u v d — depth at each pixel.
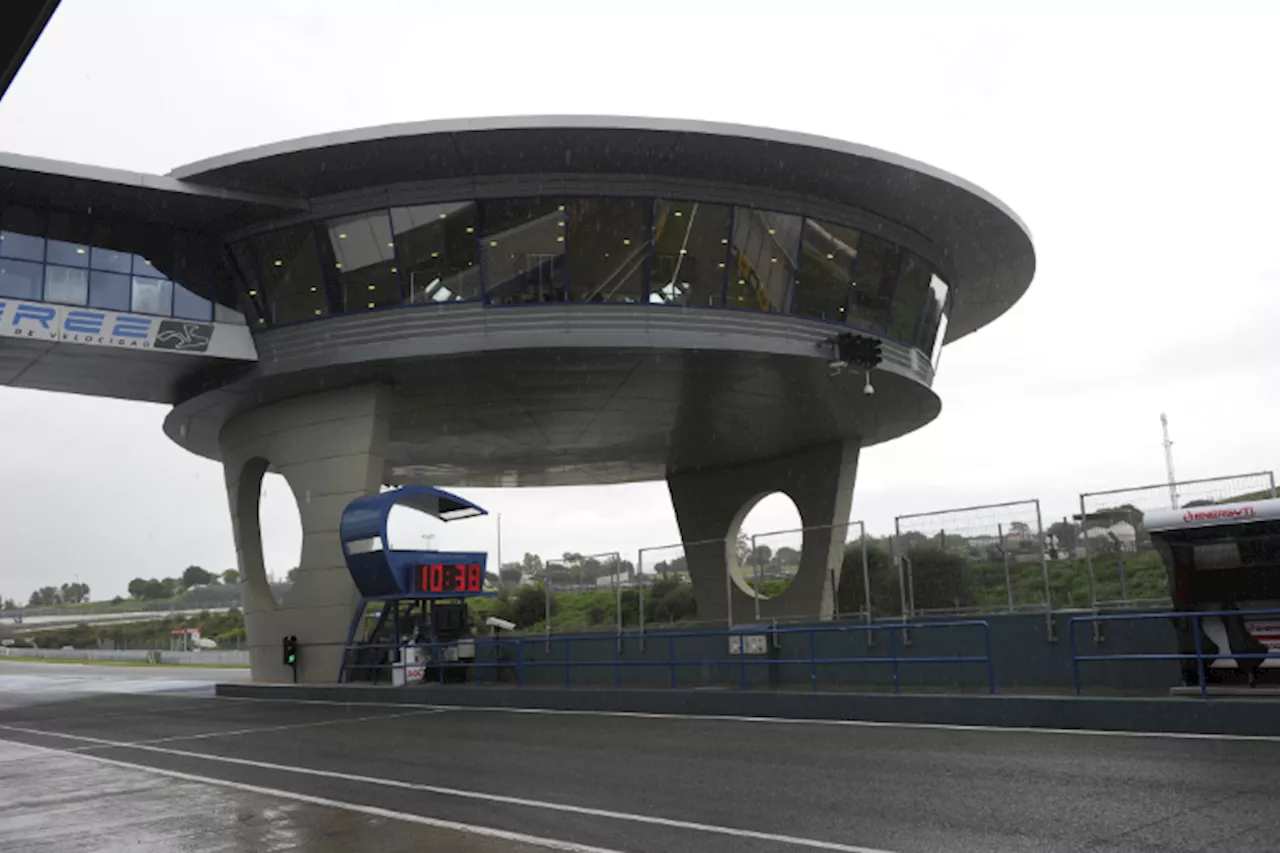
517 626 50.75
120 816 9.39
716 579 23.42
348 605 28.67
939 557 18.48
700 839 7.31
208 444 37.81
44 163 23.28
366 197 25.64
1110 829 7.04
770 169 24.78
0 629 128.38
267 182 25.12
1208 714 11.58
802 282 27.11
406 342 26.11
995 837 6.97
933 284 30.69
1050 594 17.16
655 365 27.52
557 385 29.55
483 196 25.09
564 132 22.91
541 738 14.55
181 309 26.81
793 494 41.69
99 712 25.23
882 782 9.34
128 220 26.33
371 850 7.39
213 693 30.70
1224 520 13.96
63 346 25.72
